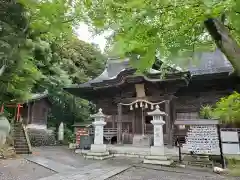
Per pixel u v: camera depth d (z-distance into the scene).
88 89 15.21
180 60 1.24
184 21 1.32
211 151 8.30
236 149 7.88
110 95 15.67
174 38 1.29
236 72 1.22
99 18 1.52
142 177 6.90
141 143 13.61
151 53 1.22
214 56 13.99
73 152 12.59
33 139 15.80
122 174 7.31
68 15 1.62
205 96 13.75
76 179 6.43
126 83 13.60
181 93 14.35
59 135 18.97
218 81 12.88
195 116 13.72
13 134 12.09
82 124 13.68
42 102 18.80
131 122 15.05
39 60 10.40
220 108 3.29
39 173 7.18
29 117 17.22
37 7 1.56
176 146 12.71
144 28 1.27
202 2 1.12
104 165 8.75
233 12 1.16
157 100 13.42
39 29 1.81
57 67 16.30
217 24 1.22
